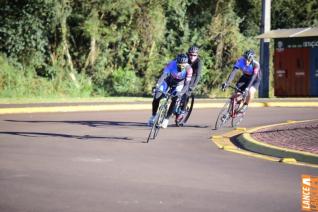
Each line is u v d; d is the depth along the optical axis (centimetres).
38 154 1203
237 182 941
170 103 1564
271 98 3011
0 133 1577
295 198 830
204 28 4097
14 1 3381
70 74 3684
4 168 1031
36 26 3391
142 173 1005
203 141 1470
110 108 2459
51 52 3675
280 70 3159
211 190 877
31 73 3528
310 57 3056
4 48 3484
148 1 3731
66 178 950
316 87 3044
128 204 784
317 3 4325
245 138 1424
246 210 760
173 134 1609
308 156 1164
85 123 1867
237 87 1797
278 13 4409
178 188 887
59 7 3416
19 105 2441
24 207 761
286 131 1552
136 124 1856
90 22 3625
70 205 774
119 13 3703
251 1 4281
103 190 865
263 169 1070
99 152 1247
